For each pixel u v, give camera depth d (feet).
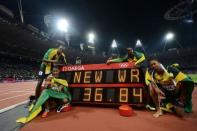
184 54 110.93
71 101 13.96
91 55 123.24
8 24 59.67
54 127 9.20
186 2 94.58
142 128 8.59
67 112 12.19
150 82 11.49
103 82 13.76
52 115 11.59
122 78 13.29
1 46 70.23
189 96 11.23
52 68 14.94
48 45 87.51
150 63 12.26
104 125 9.21
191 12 99.09
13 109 13.78
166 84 12.08
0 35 62.75
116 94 12.98
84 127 9.00
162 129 8.39
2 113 12.46
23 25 66.95
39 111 11.43
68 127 9.11
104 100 13.11
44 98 11.54
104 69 14.28
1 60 81.51
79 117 10.87
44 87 12.64
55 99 13.34
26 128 9.23
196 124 8.98
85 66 15.10
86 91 13.97
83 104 14.24
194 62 107.65
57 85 13.08
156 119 9.98
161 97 13.96
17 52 79.51
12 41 70.13
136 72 13.03
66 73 15.39
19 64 91.81
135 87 12.67
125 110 10.80
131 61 14.39
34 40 77.82
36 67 102.63
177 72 11.55
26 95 24.53
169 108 11.71
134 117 10.50
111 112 11.85
